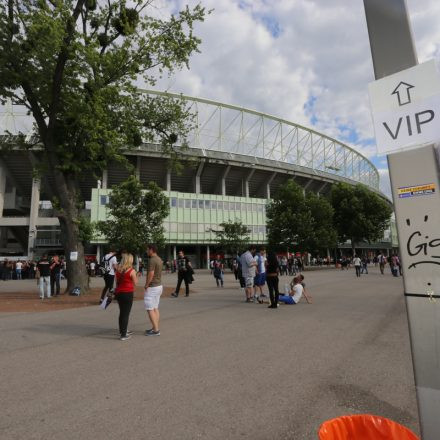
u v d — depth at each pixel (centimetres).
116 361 531
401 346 603
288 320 862
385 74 207
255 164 6475
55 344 641
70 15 1232
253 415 347
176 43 1445
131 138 1603
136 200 2255
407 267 190
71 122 1477
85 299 1355
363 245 9094
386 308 1030
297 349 591
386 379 446
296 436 306
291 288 1243
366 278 2503
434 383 178
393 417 344
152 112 1706
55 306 1173
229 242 4600
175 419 339
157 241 2228
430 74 187
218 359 537
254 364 511
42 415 349
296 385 427
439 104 183
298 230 4500
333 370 482
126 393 404
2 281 2845
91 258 5003
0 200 5075
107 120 1451
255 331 738
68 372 480
